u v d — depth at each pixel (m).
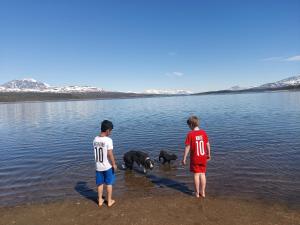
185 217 6.73
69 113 46.53
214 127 21.56
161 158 12.32
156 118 31.44
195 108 47.62
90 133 21.55
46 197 8.33
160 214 6.93
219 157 12.20
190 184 9.17
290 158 11.79
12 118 39.06
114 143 16.69
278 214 6.82
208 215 6.81
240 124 22.86
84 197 8.23
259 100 68.81
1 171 11.33
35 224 6.65
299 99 63.53
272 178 9.38
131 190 8.74
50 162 12.59
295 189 8.40
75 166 11.71
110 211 7.19
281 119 25.30
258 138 16.39
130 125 25.16
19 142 18.58
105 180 7.43
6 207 7.70
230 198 7.83
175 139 17.30
